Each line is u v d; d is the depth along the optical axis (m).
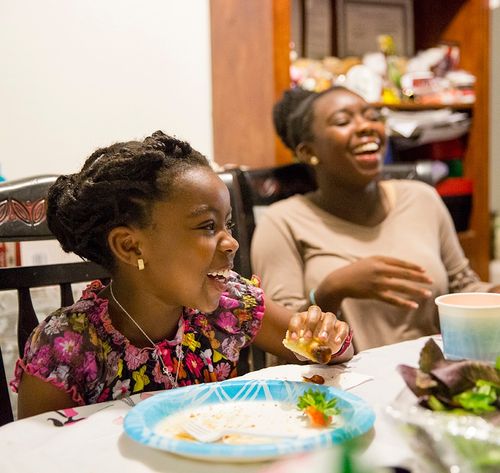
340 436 0.62
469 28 2.60
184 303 0.94
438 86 2.55
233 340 1.09
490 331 0.91
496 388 0.66
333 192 1.76
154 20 2.15
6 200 1.10
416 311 1.65
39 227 1.12
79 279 1.17
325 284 1.51
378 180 1.81
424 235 1.75
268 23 2.10
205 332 1.06
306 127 1.79
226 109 2.26
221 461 0.61
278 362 1.28
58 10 2.00
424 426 0.54
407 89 2.54
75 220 0.94
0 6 1.92
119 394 0.96
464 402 0.65
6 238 1.09
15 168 1.98
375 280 1.44
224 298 1.09
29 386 0.93
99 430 0.72
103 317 0.97
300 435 0.69
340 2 2.62
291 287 1.69
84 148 2.08
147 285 0.95
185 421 0.74
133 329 0.98
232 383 0.81
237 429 0.71
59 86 2.02
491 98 3.37
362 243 1.72
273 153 2.12
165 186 0.89
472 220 2.63
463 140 2.64
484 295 1.01
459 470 0.52
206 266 0.91
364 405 0.71
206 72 2.26
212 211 0.91
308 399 0.74
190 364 1.03
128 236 0.92
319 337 0.94
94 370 0.95
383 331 1.63
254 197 1.93
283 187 2.00
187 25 2.21
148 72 2.16
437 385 0.68
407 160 2.66
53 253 1.76
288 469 0.53
